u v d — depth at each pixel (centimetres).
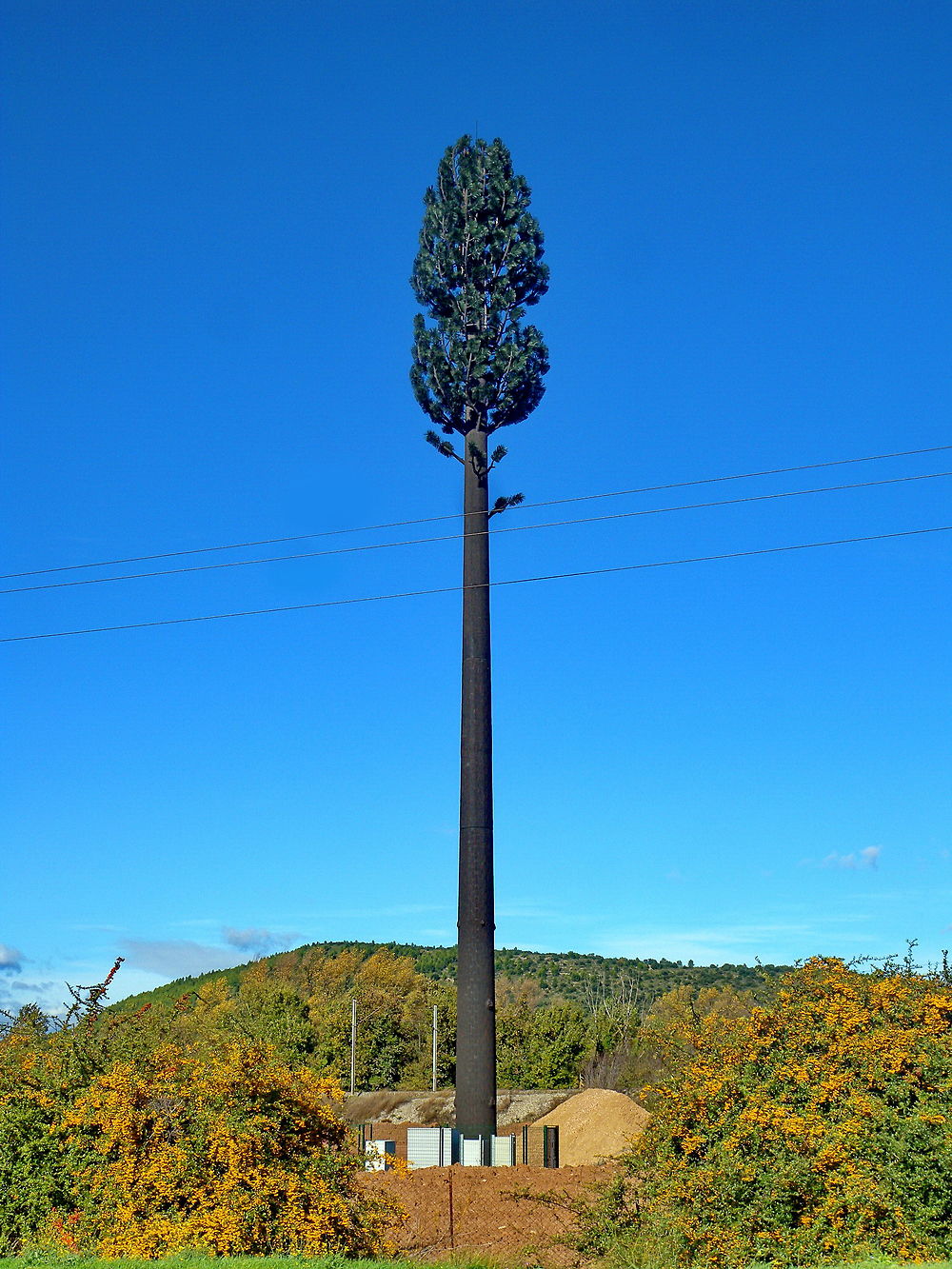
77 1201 1747
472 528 3775
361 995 9475
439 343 3869
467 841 3528
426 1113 5503
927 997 1836
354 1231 1739
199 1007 9694
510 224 3997
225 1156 1705
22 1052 1980
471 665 3644
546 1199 2142
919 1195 1577
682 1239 1667
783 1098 1736
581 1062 6875
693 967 13875
